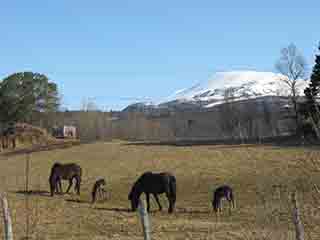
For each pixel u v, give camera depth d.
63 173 51.62
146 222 13.85
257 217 34.91
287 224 30.80
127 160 76.56
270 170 60.78
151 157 77.69
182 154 78.50
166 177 41.81
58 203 44.66
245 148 79.56
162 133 127.44
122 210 42.19
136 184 42.25
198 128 128.75
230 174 60.94
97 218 36.59
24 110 108.88
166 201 47.84
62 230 31.39
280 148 75.06
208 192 52.44
